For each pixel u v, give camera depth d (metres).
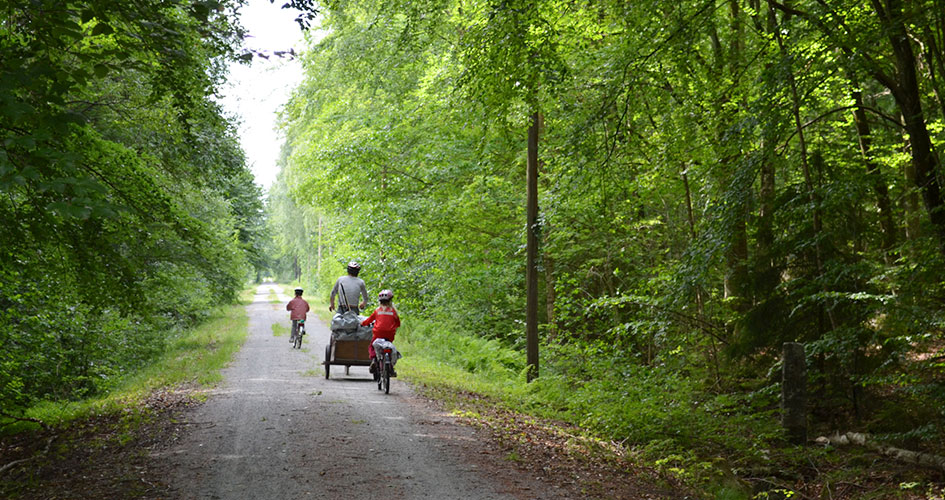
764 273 12.36
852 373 10.66
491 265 23.12
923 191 10.66
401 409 10.74
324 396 11.81
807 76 10.94
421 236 24.47
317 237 50.69
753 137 11.73
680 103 13.32
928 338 9.51
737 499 7.37
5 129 5.91
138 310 9.79
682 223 17.56
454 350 21.34
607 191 14.62
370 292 25.03
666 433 9.93
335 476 6.86
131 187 9.30
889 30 9.84
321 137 27.12
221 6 6.66
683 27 11.27
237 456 7.57
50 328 15.07
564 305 16.91
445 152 22.47
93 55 6.58
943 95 12.50
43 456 7.62
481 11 14.03
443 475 7.06
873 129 16.09
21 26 6.40
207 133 16.30
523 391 13.90
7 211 7.70
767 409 12.02
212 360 17.41
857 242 11.84
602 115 12.31
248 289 83.81
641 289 13.60
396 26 22.08
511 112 12.96
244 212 43.16
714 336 13.59
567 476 7.36
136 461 7.33
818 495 8.19
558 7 12.54
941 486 8.09
